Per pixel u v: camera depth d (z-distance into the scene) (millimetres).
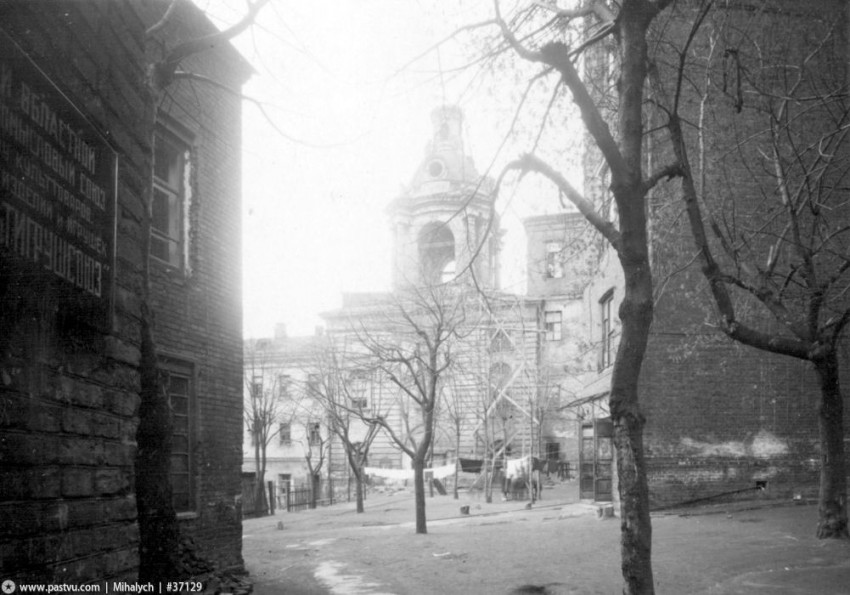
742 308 20094
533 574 13164
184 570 10312
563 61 8969
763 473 20312
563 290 47781
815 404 20562
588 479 28031
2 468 3109
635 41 9211
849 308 14352
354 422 53312
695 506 20078
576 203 9641
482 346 39531
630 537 8398
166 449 8562
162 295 11820
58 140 3504
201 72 13195
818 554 13203
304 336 62594
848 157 16875
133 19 4789
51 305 3457
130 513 4586
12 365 3154
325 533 23500
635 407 8680
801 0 19781
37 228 3281
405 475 42219
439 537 19594
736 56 14172
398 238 50406
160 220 12414
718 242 20172
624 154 9008
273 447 58000
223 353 13641
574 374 38188
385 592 12258
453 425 47719
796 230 14531
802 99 14570
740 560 12883
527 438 48500
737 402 20500
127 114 4676
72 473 3795
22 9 3238
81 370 3904
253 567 15547
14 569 3217
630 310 8789
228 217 14055
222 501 13344
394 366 34875
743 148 20062
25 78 3164
